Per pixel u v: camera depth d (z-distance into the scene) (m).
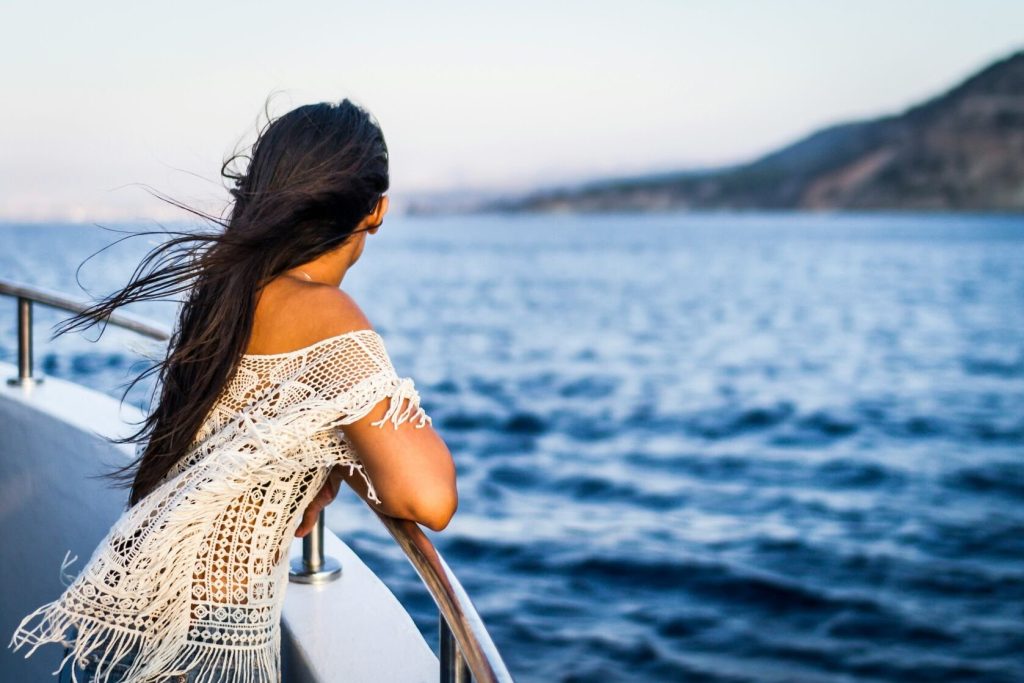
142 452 1.37
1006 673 6.30
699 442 15.70
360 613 1.63
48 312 11.17
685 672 6.15
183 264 1.26
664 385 22.77
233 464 1.17
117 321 2.03
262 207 1.25
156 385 1.36
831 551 9.17
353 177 1.27
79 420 2.24
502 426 16.69
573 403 19.53
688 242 166.38
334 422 1.15
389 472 1.15
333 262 1.34
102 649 1.25
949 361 29.31
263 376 1.23
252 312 1.23
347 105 1.35
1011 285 66.50
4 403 2.50
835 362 28.59
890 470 13.62
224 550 1.23
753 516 10.58
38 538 2.38
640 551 8.80
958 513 11.01
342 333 1.20
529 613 7.12
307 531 1.36
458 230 169.00
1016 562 8.89
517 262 105.62
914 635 6.96
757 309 48.53
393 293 58.19
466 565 8.30
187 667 1.22
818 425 17.83
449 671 1.08
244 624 1.23
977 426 17.98
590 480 12.30
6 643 2.51
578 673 6.07
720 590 7.79
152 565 1.21
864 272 84.12
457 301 51.53
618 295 57.75
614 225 189.25
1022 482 12.80
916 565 8.75
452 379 22.98
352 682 1.42
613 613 7.17
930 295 58.34
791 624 7.10
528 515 10.20
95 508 2.14
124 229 1.29
